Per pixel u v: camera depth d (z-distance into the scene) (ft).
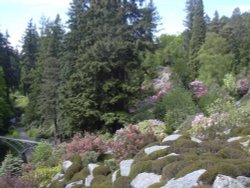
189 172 25.86
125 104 82.17
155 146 35.55
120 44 80.79
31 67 202.08
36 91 152.25
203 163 26.18
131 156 44.57
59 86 112.57
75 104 80.53
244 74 141.79
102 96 80.48
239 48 164.55
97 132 79.10
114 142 50.65
